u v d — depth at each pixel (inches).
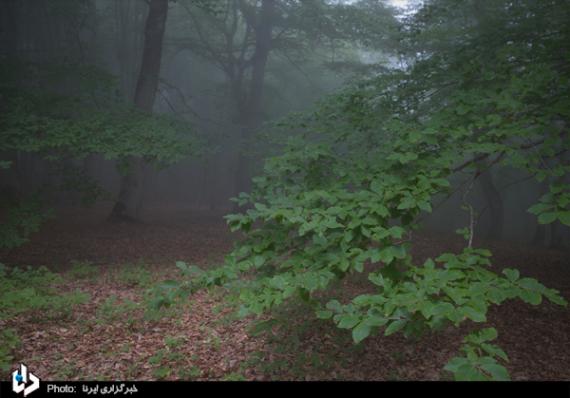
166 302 141.9
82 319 262.1
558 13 322.0
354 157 207.6
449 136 177.3
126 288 341.1
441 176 168.1
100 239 538.3
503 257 532.1
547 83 195.0
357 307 120.5
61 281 342.6
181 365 208.4
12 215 349.4
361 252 127.1
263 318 269.0
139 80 634.2
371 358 219.5
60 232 564.4
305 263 136.6
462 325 268.2
